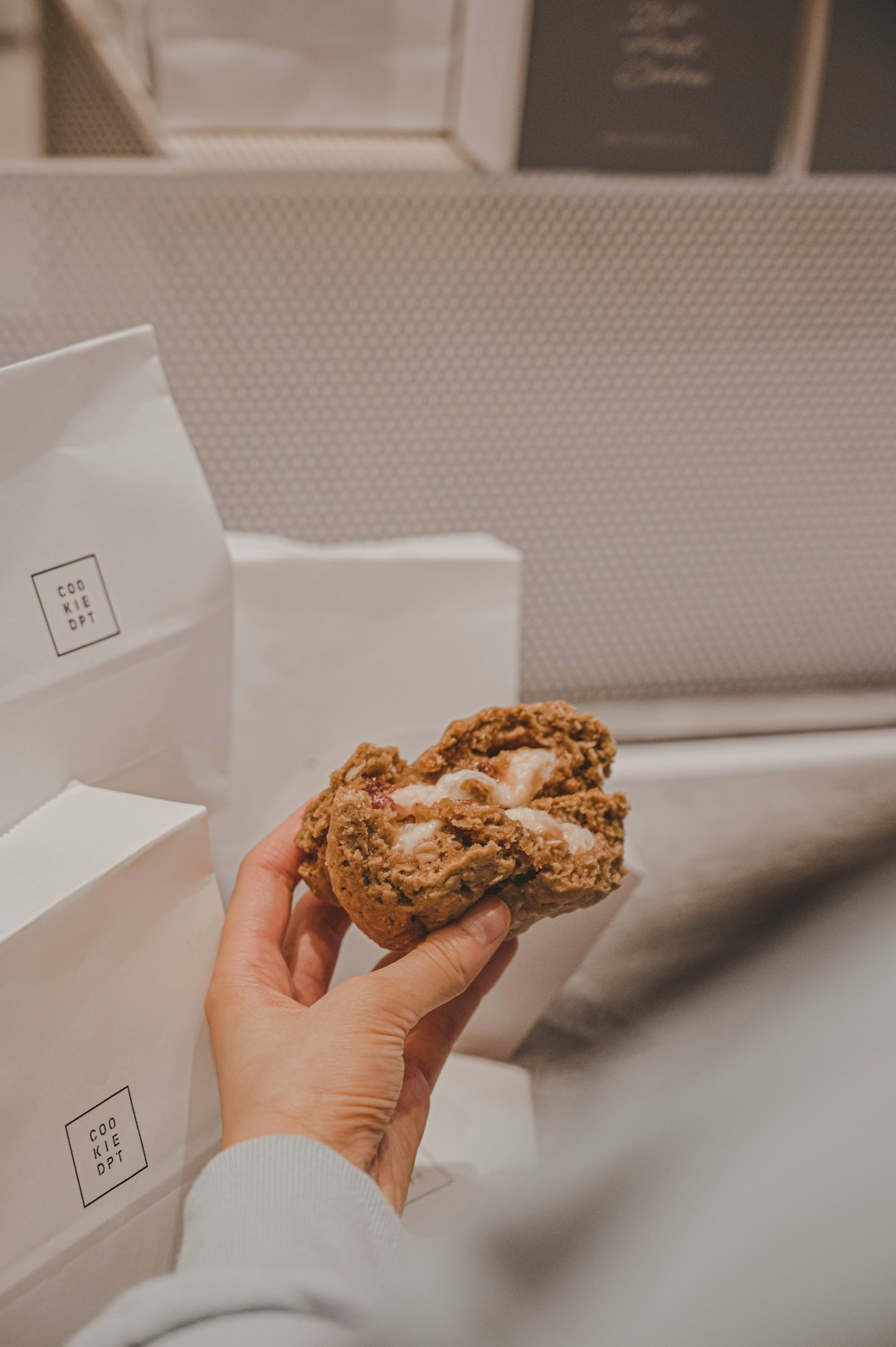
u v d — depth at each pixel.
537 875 0.51
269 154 0.63
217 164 0.62
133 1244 0.49
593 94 0.63
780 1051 0.24
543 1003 0.60
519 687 0.75
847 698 0.77
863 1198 0.21
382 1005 0.47
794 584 0.76
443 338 0.67
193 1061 0.50
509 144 0.63
